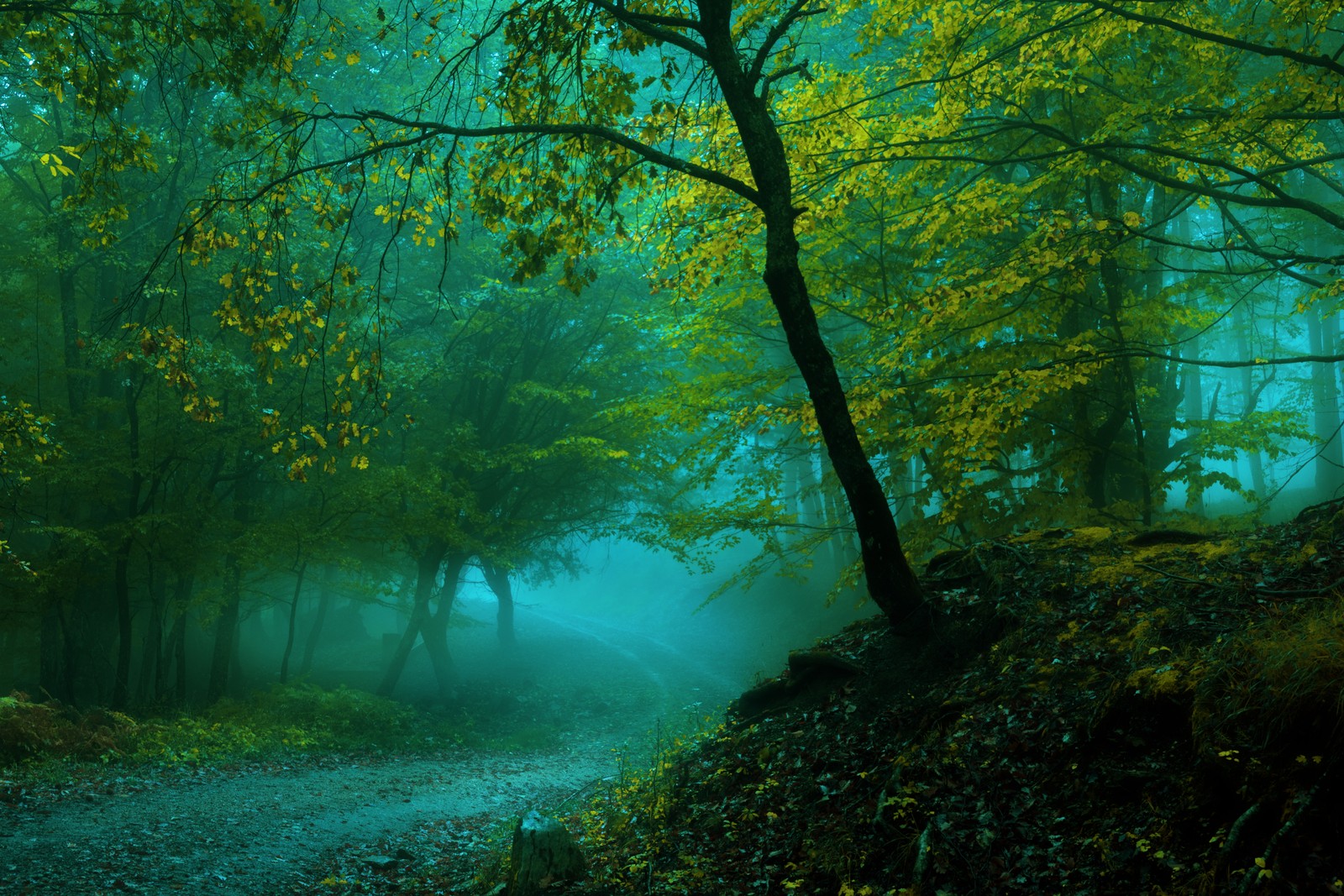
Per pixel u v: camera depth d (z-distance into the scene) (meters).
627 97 7.39
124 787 11.30
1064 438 11.65
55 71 7.88
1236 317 21.31
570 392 22.03
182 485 19.11
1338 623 4.36
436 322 21.59
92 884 7.24
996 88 9.70
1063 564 7.20
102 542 16.52
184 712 16.98
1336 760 3.66
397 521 19.39
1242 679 4.45
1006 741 5.33
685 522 13.98
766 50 7.03
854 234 12.70
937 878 4.49
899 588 7.33
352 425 7.62
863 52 9.58
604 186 7.61
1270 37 10.81
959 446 9.38
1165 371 13.49
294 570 19.23
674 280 9.90
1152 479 11.02
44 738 12.62
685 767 7.65
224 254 16.36
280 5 7.38
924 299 9.62
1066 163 9.94
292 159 7.21
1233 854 3.69
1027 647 6.24
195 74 7.66
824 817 5.65
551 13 7.01
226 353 15.30
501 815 10.96
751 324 14.16
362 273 20.86
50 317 20.11
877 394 9.96
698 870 5.54
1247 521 9.98
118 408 17.89
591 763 15.85
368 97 19.31
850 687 7.23
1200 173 10.09
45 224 16.08
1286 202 8.51
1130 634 5.72
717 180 7.13
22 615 17.08
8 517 16.14
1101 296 11.99
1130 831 4.25
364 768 14.93
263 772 13.48
